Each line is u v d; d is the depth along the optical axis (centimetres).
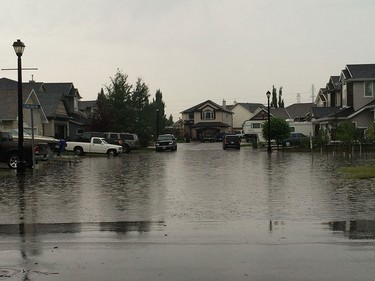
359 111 4428
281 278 596
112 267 651
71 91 5722
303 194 1351
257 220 981
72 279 602
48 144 3025
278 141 4650
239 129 11425
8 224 961
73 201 1259
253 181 1723
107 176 1977
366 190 1408
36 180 1802
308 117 7175
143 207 1159
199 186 1586
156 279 598
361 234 839
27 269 646
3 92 3859
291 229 888
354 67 4781
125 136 4691
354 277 598
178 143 8269
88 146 3934
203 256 703
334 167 2297
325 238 811
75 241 808
